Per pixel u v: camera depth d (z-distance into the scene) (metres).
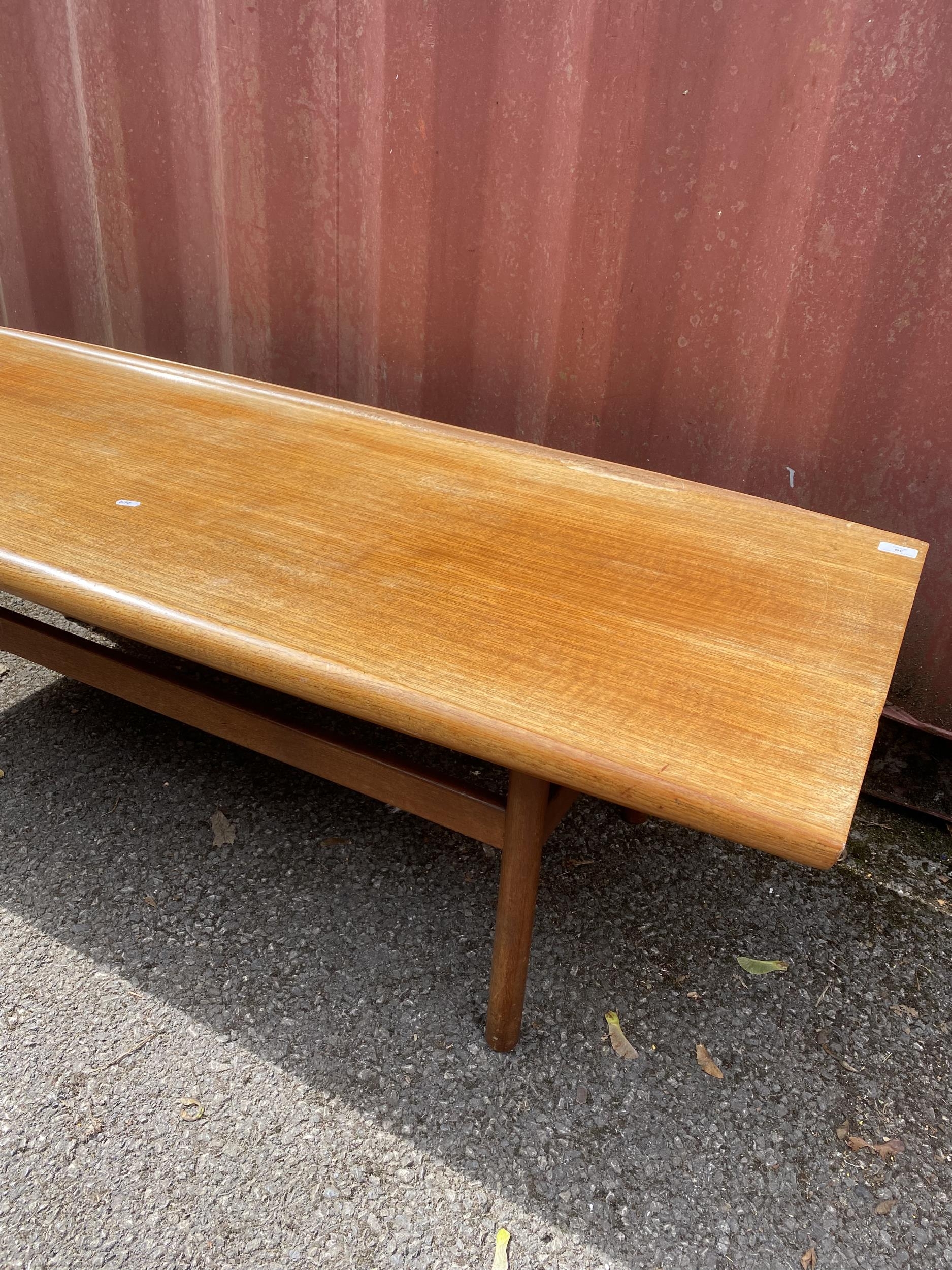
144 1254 1.38
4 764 2.30
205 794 2.28
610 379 2.38
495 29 2.17
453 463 2.07
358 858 2.13
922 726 2.34
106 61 2.80
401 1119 1.59
